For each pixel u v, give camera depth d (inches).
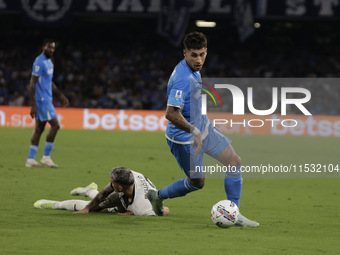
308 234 917.2
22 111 3690.9
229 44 5344.5
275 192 1467.8
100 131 3567.9
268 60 5216.5
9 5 4158.5
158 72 4977.9
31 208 1075.3
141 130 3774.6
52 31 5290.4
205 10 4153.5
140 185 1032.8
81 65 5000.0
